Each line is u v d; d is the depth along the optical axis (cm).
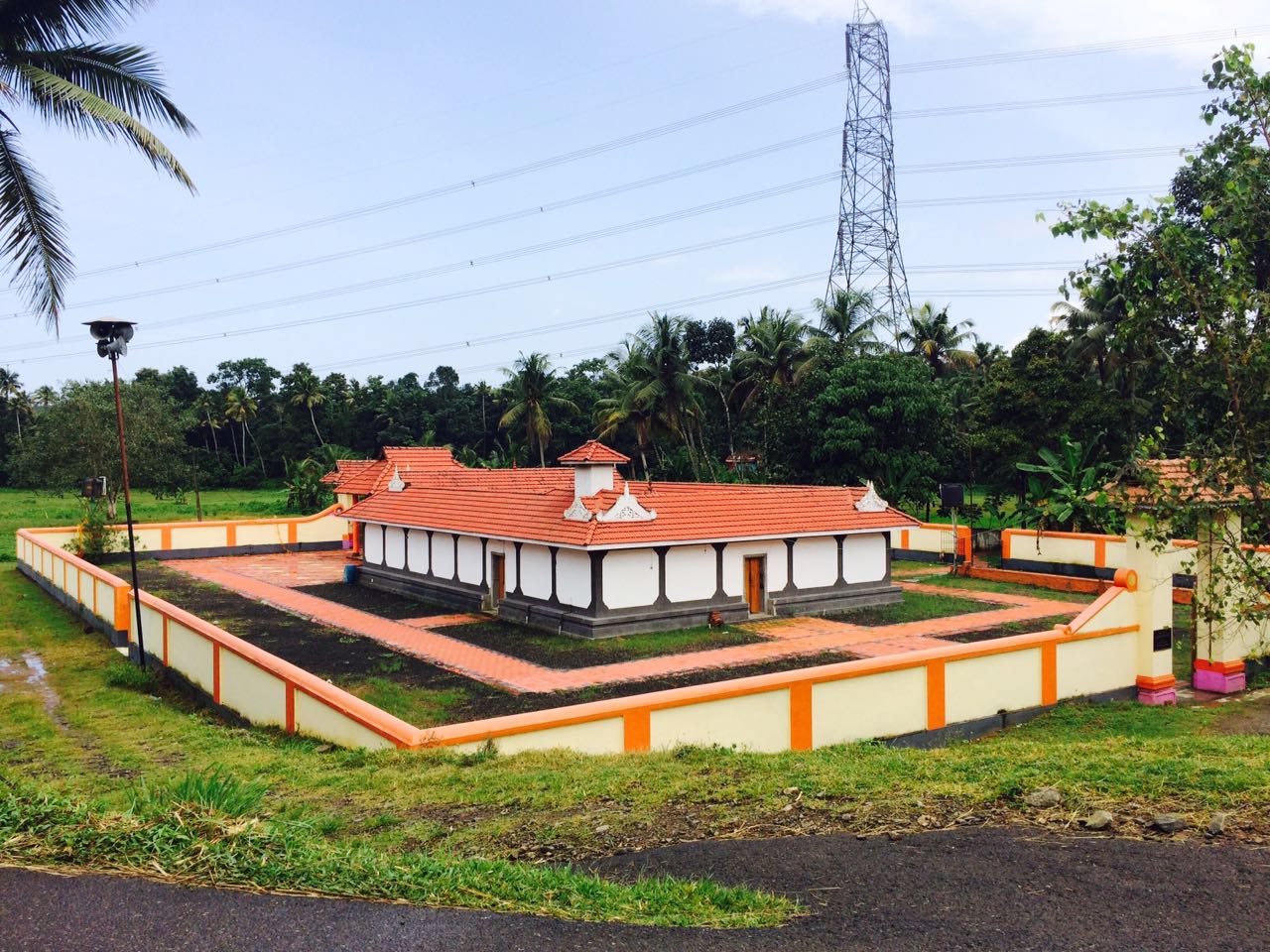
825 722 1209
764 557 2419
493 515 2564
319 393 8831
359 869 586
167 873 571
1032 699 1435
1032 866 615
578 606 2209
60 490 4019
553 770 927
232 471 8738
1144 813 711
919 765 914
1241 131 898
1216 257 939
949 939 509
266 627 2338
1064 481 2988
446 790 866
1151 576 1566
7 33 1280
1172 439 1282
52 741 1298
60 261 1285
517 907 544
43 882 555
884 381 3744
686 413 4991
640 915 540
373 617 2483
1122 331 941
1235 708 1495
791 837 695
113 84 1331
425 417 8119
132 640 2003
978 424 4022
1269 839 646
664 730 1111
